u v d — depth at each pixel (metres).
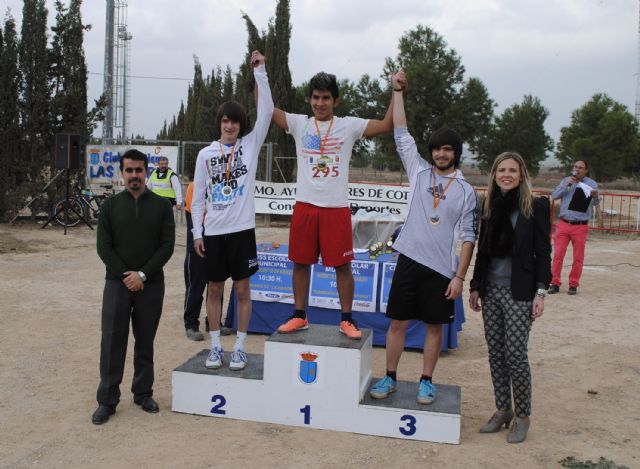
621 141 57.44
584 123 60.62
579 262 9.68
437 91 42.94
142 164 4.63
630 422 4.82
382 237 10.16
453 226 4.43
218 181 4.78
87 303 8.48
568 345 6.96
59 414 4.75
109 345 4.63
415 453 4.19
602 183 60.75
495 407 5.12
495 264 4.39
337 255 4.61
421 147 43.22
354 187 12.04
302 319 4.93
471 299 4.52
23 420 4.63
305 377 4.54
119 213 4.63
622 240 17.42
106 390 4.64
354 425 4.49
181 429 4.52
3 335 6.88
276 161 19.39
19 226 16.50
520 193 4.28
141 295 4.75
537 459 4.12
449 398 4.64
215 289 4.88
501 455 4.18
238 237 4.79
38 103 16.78
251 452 4.16
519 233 4.26
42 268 11.12
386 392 4.60
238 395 4.70
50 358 6.11
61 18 17.30
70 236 15.23
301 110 35.56
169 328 7.40
